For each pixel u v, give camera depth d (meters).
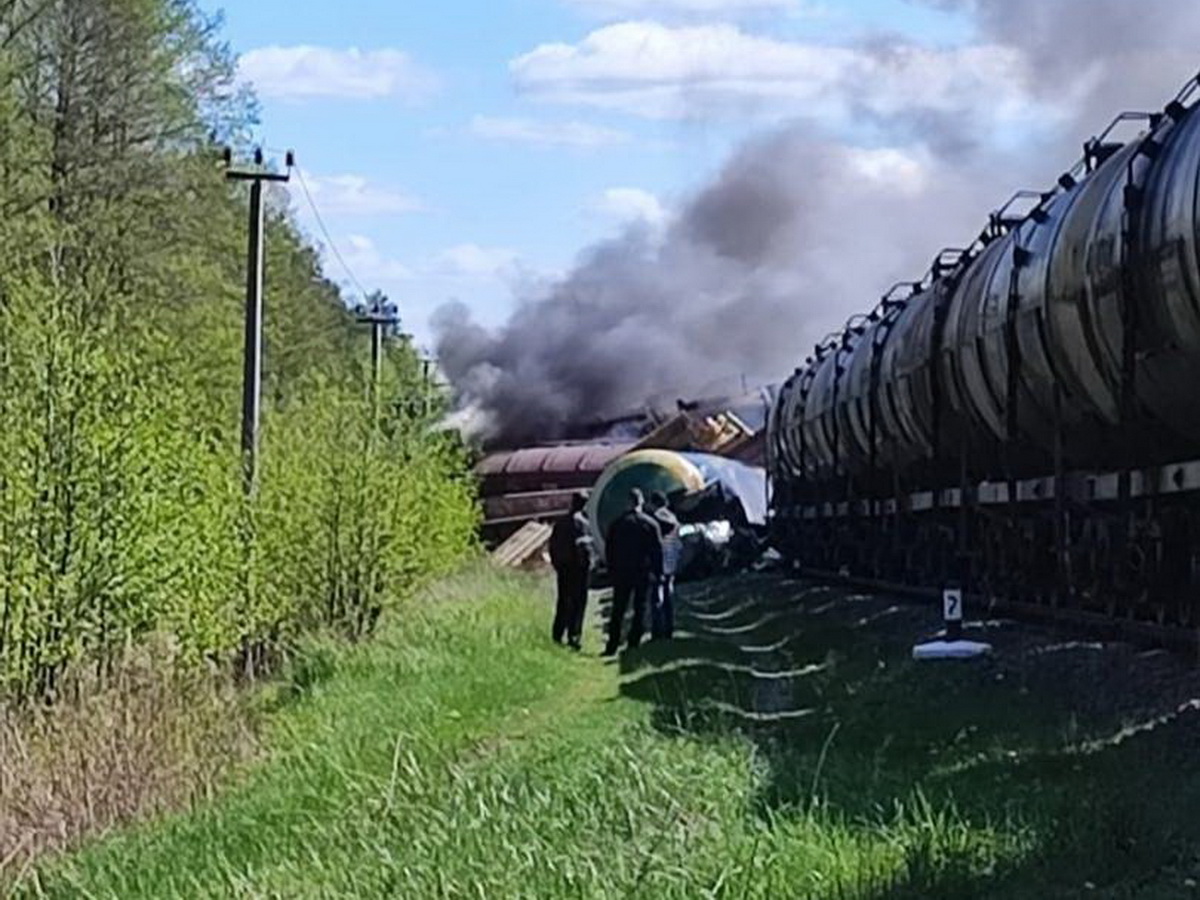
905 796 11.42
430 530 31.23
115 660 16.22
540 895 8.85
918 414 29.97
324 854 10.49
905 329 31.31
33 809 12.64
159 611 16.95
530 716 18.09
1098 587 21.77
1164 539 19.38
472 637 25.62
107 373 16.00
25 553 15.26
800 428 44.56
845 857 9.54
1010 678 18.17
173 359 19.64
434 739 15.56
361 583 25.31
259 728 16.56
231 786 13.67
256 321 29.67
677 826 10.20
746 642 27.97
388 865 9.67
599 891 8.80
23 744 13.41
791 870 9.24
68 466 15.59
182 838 11.77
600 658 26.09
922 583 31.89
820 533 42.91
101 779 13.26
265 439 24.86
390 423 29.27
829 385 39.84
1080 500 21.66
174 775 13.80
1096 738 13.65
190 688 16.53
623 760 12.74
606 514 46.19
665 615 27.53
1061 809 10.53
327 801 12.45
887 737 14.46
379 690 19.50
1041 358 21.81
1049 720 14.85
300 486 24.30
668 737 14.61
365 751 14.70
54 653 15.48
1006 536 26.02
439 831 10.31
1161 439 19.11
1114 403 19.91
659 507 29.45
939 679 18.70
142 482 16.17
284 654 22.94
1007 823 10.24
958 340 26.02
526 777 12.17
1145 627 19.44
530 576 48.31
